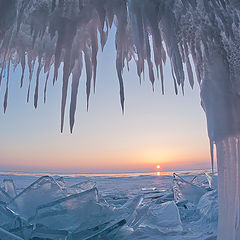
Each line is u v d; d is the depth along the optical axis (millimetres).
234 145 1557
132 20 1694
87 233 1747
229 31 1708
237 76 1648
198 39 1769
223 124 1589
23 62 2047
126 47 2012
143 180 12789
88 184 2760
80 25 1658
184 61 1991
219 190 1592
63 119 1638
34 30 1729
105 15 1589
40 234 1679
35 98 1945
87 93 1767
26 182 10422
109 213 1915
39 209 1802
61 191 2205
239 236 1450
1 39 1724
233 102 1603
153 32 1615
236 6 1731
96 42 1727
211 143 1645
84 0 1634
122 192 6305
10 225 1854
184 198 3545
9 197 2350
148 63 1653
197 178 5195
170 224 2203
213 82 1685
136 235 1982
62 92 1640
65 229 1763
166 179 13336
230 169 1553
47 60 2002
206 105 1704
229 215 1503
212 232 2051
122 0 1627
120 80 1663
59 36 1645
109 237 1851
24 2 1649
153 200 4215
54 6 1604
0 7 1630
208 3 1697
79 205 1873
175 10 1701
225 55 1694
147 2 1640
